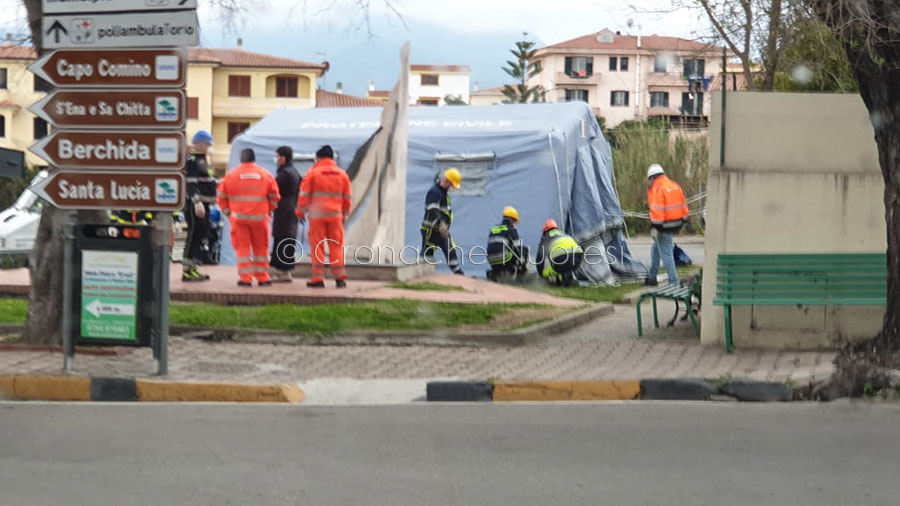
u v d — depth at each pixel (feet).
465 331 40.86
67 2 33.09
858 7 30.55
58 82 33.17
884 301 37.22
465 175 67.05
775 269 38.19
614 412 29.01
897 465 22.94
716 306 39.04
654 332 43.70
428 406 30.04
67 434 26.08
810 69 47.06
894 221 32.71
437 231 62.13
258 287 50.96
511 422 27.66
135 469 22.49
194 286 50.96
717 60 62.80
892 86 32.09
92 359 35.40
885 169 32.89
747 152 38.58
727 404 30.14
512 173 66.44
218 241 71.46
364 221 57.57
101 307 33.19
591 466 22.86
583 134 70.95
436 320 42.98
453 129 68.23
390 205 57.36
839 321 38.24
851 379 30.94
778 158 38.47
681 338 41.75
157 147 32.73
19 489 20.86
